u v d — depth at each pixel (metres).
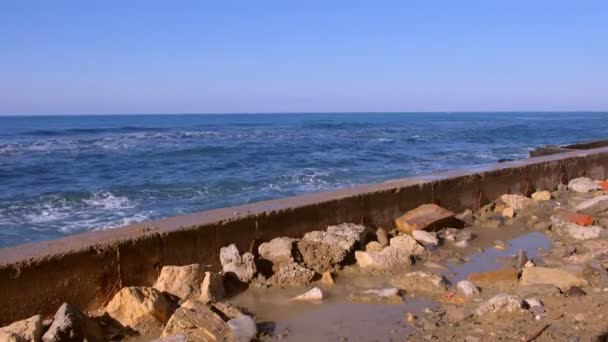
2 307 3.85
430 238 6.34
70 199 15.32
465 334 3.96
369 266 5.50
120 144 32.94
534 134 50.44
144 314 4.07
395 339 3.92
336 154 28.59
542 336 3.87
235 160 25.20
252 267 5.06
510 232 7.21
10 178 19.39
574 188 10.02
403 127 64.31
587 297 4.60
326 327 4.16
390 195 6.93
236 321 3.96
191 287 4.55
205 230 5.05
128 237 4.56
